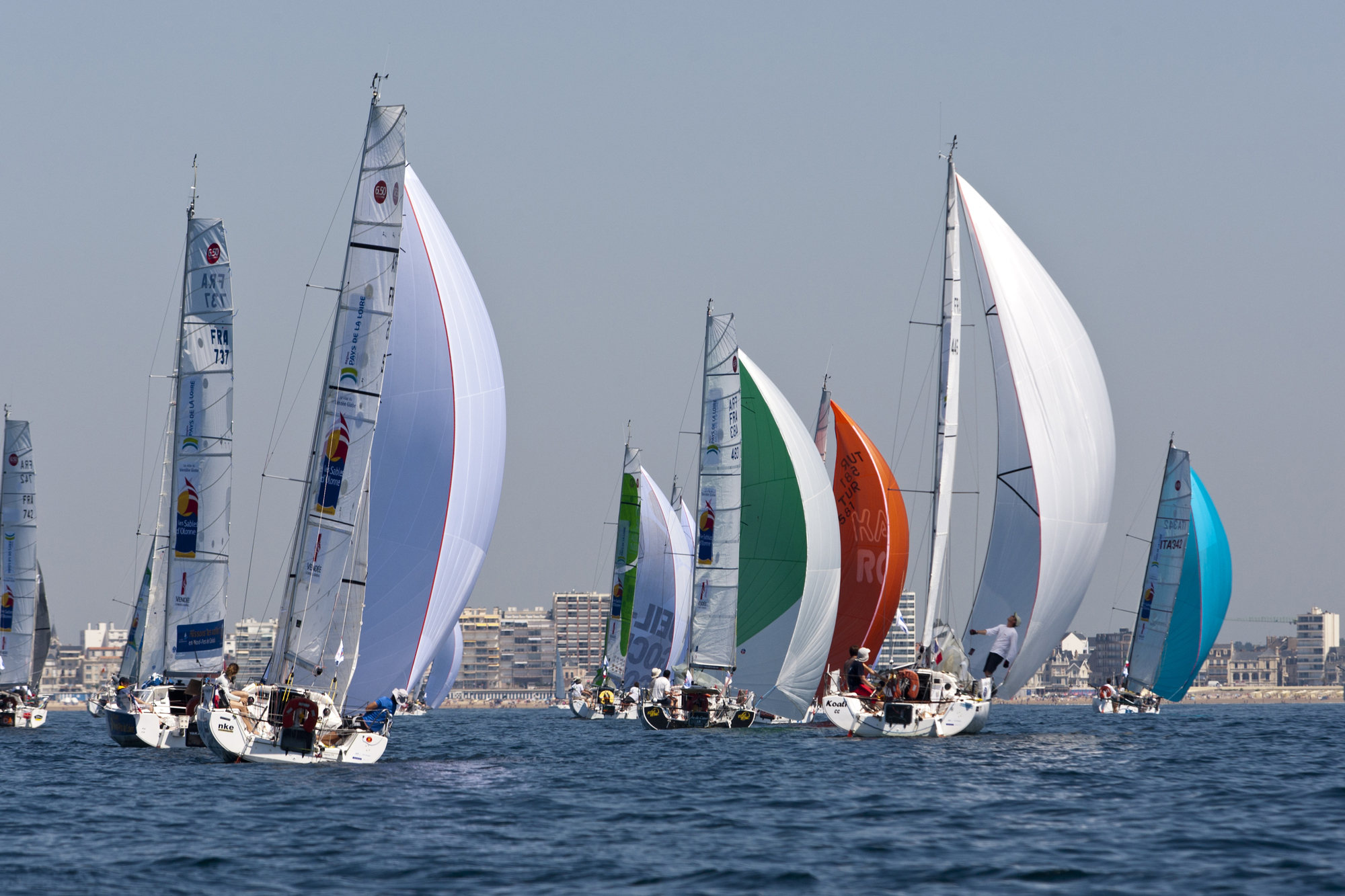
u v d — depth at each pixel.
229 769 98.19
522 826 70.44
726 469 151.62
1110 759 109.25
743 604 151.62
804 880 55.66
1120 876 56.00
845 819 72.38
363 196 99.00
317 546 97.94
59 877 56.91
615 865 59.06
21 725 183.88
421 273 111.31
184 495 132.50
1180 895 52.44
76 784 92.00
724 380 151.88
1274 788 86.38
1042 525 125.44
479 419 111.50
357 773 96.25
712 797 83.25
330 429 98.19
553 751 129.25
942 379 131.75
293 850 62.72
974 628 128.62
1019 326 126.81
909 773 96.06
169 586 132.25
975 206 129.38
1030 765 102.12
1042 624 126.81
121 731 130.12
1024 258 128.62
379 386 98.38
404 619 108.69
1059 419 126.38
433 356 110.56
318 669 98.12
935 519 131.25
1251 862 58.75
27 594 182.62
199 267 133.00
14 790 88.44
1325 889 53.09
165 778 94.00
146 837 66.81
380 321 98.62
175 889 54.31
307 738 97.81
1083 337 129.25
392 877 56.62
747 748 122.81
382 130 99.25
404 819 72.88
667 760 111.38
